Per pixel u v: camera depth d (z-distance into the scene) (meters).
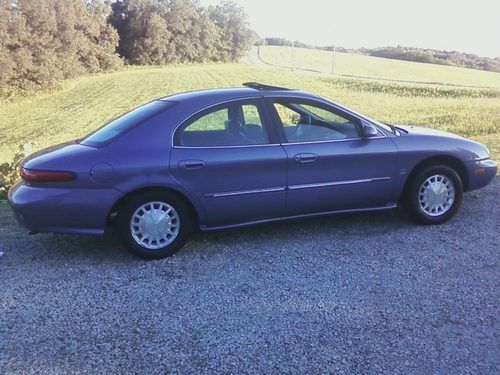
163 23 81.75
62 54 49.09
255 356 2.85
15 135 21.28
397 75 65.06
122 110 29.08
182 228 4.30
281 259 4.21
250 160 4.32
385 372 2.68
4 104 35.53
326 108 4.69
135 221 4.18
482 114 17.72
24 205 3.99
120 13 80.12
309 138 4.56
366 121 4.73
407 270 3.93
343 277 3.83
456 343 2.94
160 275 3.95
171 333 3.10
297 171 4.46
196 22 93.62
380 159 4.69
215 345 2.97
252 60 100.38
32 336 3.09
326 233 4.79
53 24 43.12
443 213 4.95
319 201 4.60
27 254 4.44
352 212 4.81
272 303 3.46
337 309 3.35
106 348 2.95
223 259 4.24
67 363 2.81
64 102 35.38
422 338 2.99
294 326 3.16
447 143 4.94
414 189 4.84
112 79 52.56
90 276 3.95
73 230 4.08
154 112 4.33
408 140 4.82
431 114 19.50
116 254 4.41
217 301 3.50
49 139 19.08
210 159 4.23
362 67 76.94
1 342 3.03
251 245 4.54
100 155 4.05
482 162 5.11
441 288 3.62
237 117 4.45
